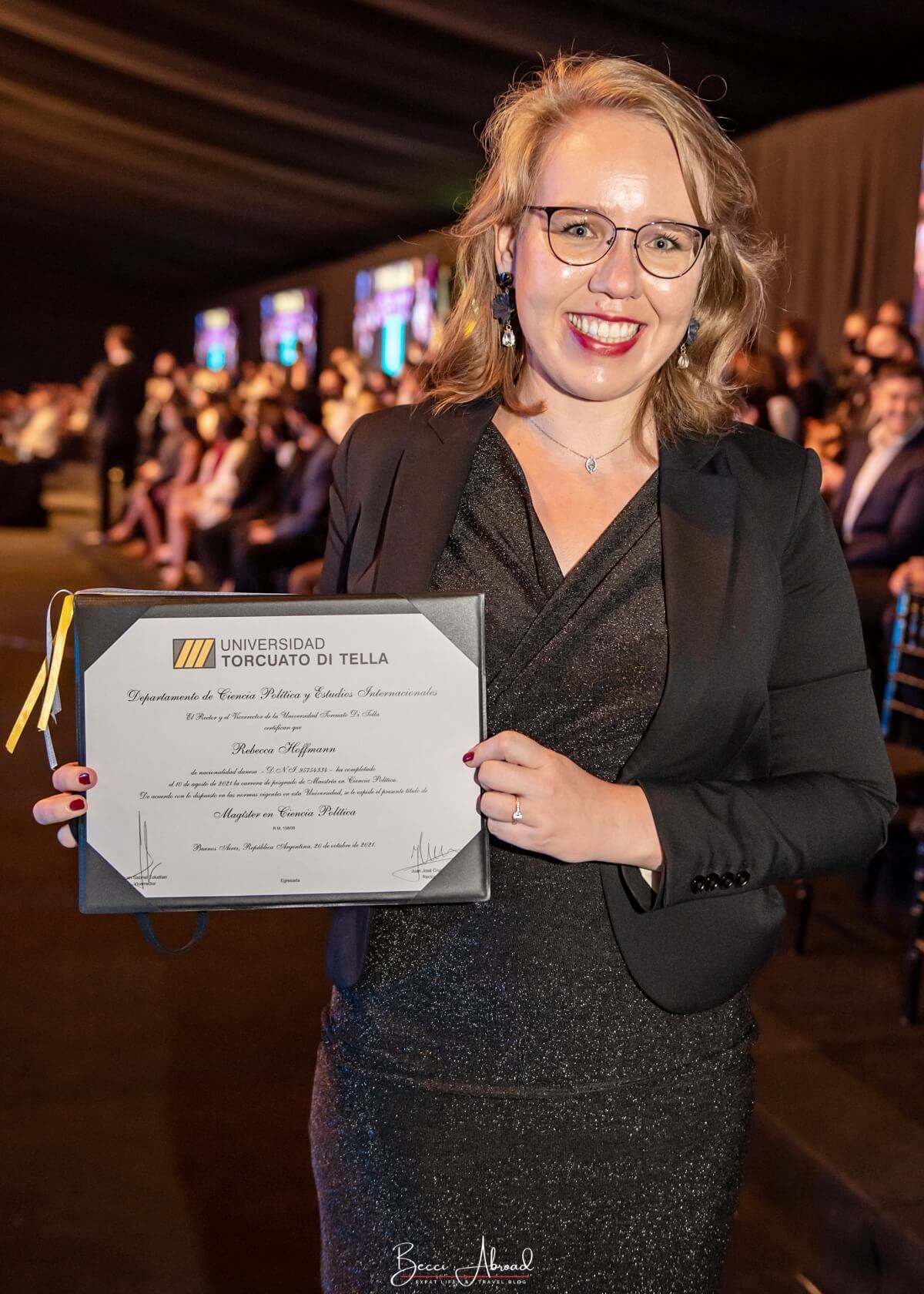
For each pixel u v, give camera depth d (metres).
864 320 5.98
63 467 17.19
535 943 1.12
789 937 3.14
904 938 3.16
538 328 1.13
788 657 1.17
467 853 1.05
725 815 1.07
